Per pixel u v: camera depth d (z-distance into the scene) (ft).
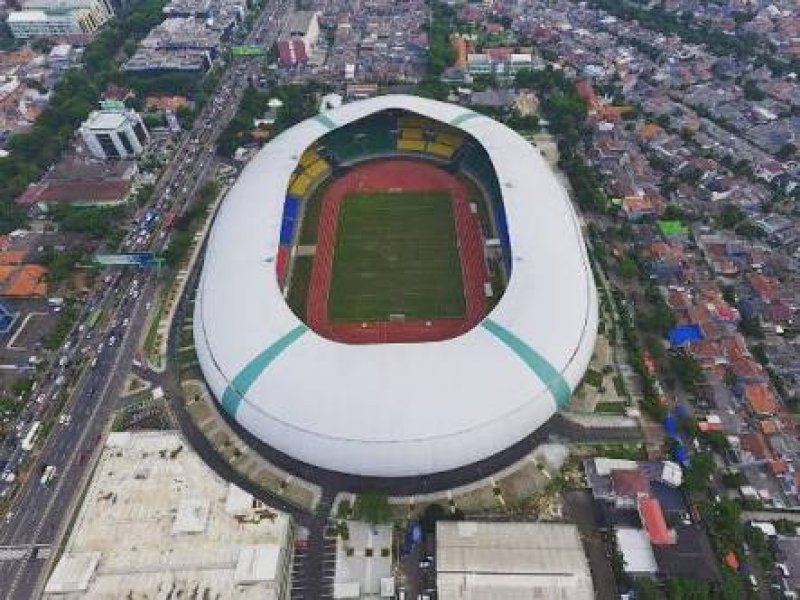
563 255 329.72
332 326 348.18
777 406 297.53
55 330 358.02
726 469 275.18
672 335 330.75
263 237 346.33
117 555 238.27
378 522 253.24
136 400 319.47
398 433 254.47
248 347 289.53
